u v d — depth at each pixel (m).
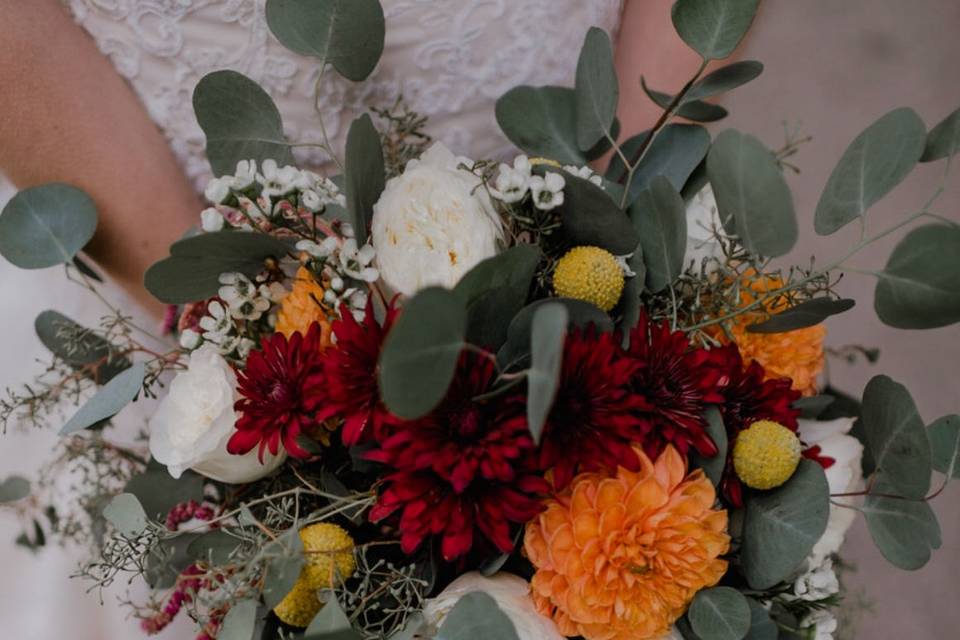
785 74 2.10
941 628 1.76
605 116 0.78
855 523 1.72
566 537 0.62
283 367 0.65
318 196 0.70
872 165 0.66
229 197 0.69
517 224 0.71
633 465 0.60
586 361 0.61
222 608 0.70
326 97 0.89
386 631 0.69
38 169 0.88
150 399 1.19
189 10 0.83
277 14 0.76
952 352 1.94
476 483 0.60
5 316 1.23
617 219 0.67
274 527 0.71
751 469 0.66
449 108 0.92
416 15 0.86
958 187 1.95
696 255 0.78
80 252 1.02
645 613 0.63
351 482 0.72
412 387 0.50
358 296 0.69
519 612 0.62
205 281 0.71
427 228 0.65
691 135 0.79
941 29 2.10
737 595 0.65
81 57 0.87
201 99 0.75
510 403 0.59
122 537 0.72
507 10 0.88
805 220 2.03
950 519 1.84
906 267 0.62
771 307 0.73
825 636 0.73
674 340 0.65
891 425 0.69
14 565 1.20
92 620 1.19
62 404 1.16
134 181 0.92
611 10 0.94
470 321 0.61
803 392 0.80
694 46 0.72
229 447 0.65
